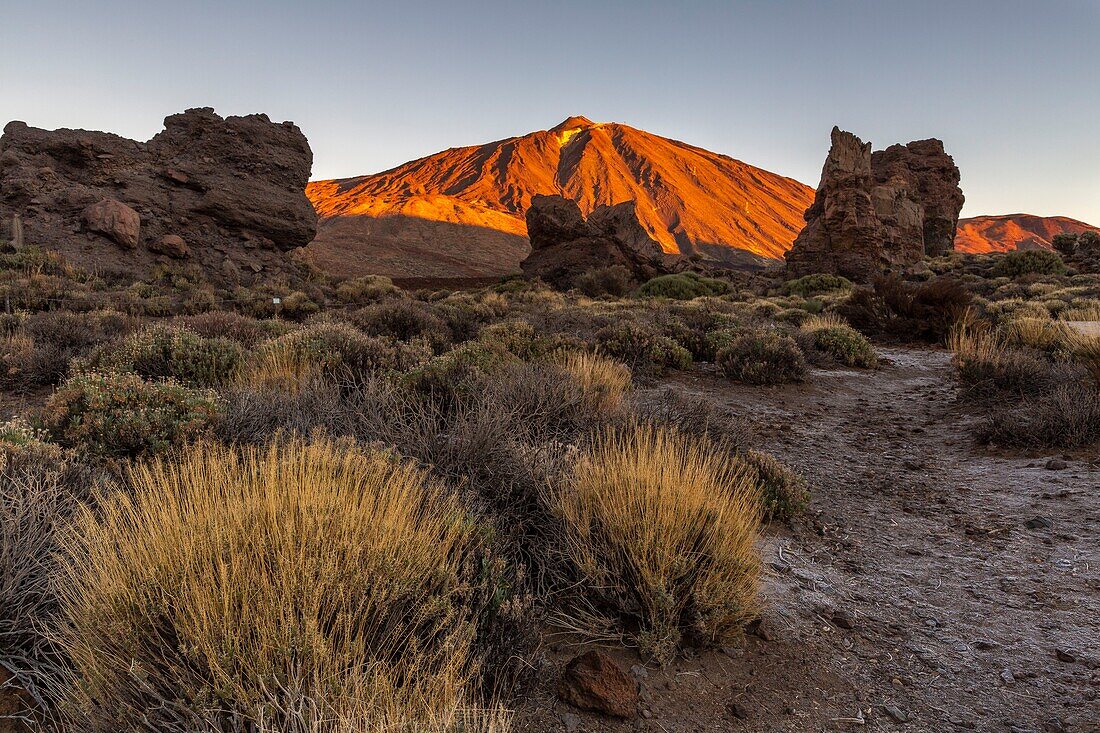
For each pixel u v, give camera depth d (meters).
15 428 3.83
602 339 12.55
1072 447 7.08
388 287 37.91
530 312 26.09
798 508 5.33
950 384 12.12
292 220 40.78
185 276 33.78
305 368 7.11
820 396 11.15
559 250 52.97
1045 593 4.07
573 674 2.77
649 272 53.22
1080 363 9.45
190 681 2.03
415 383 6.06
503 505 3.93
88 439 4.19
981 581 4.28
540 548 3.65
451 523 3.12
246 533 2.51
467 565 2.86
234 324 13.20
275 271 38.84
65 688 2.13
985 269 48.66
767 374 11.69
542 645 3.07
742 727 2.69
